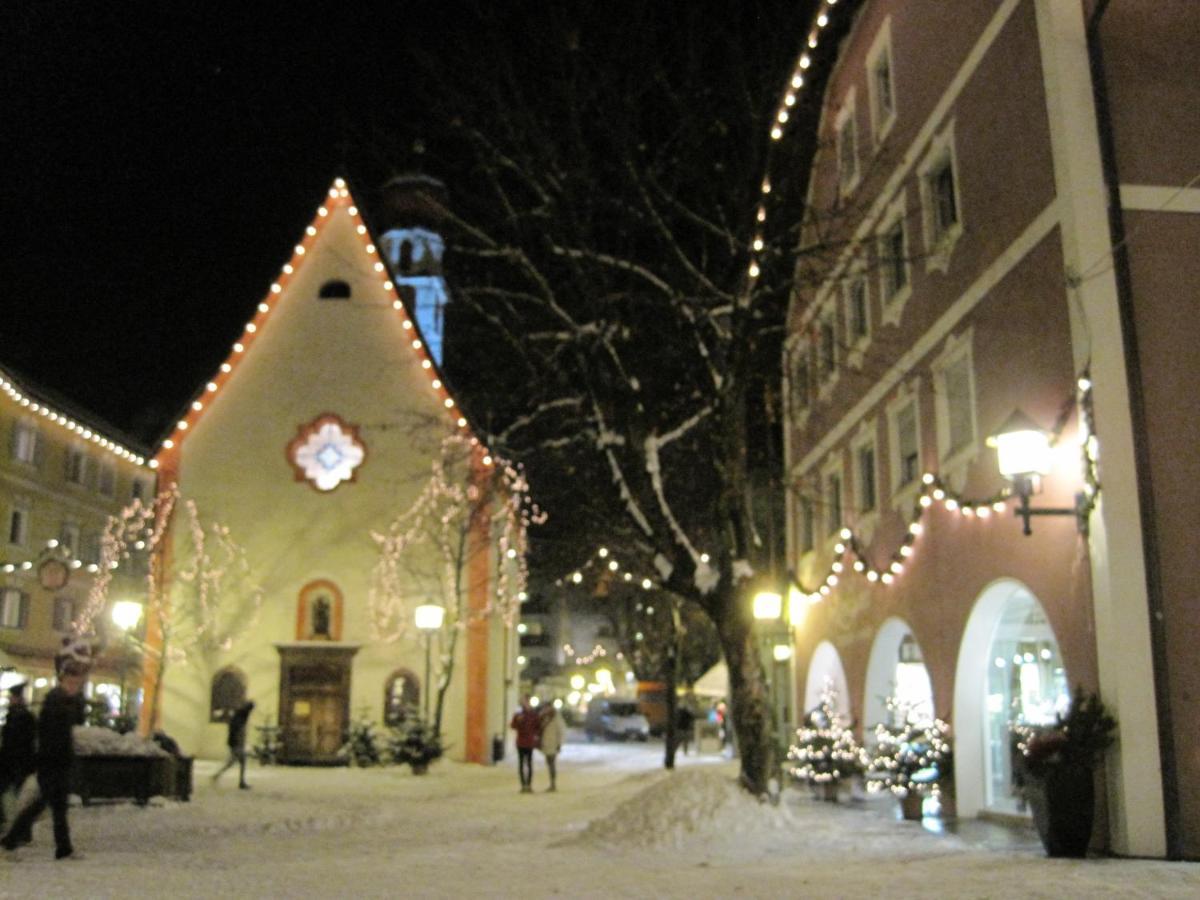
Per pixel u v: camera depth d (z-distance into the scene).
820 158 25.97
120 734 19.61
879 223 21.95
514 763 37.03
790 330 20.95
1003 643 17.41
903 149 20.78
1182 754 12.55
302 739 35.56
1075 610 13.76
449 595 35.94
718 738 44.09
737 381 16.91
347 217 38.69
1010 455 13.48
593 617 103.50
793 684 29.39
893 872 11.45
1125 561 12.90
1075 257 13.71
